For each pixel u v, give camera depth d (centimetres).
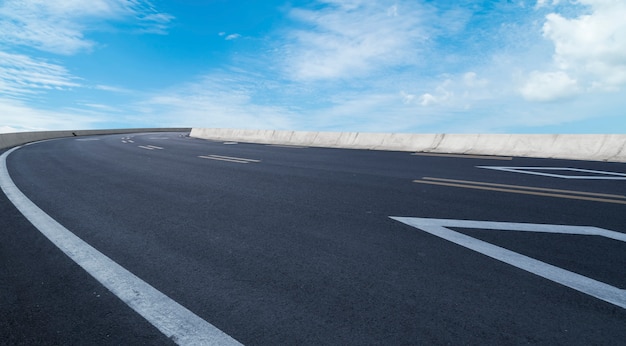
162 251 298
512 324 190
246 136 2373
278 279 244
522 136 1139
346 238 328
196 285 235
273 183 632
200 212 429
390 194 525
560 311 203
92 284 237
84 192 554
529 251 294
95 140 2322
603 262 272
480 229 351
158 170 809
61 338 178
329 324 190
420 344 173
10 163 956
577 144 1016
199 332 182
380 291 227
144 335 180
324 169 820
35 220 394
